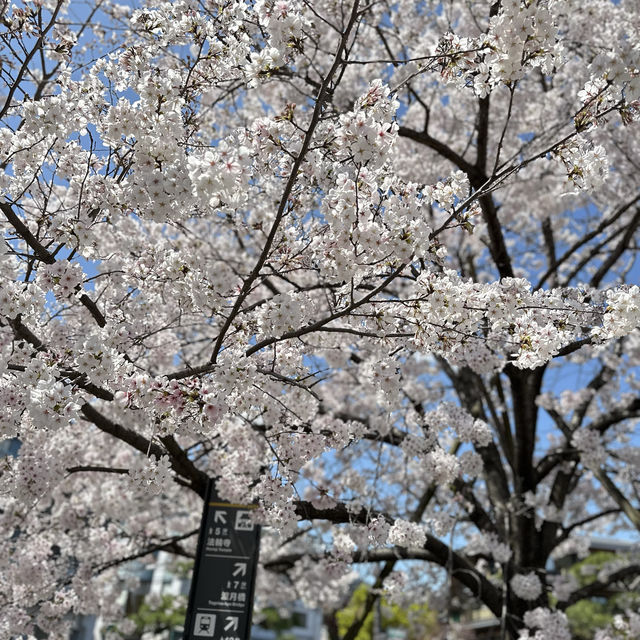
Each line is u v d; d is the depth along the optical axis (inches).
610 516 436.5
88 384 120.5
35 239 118.7
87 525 259.1
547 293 120.7
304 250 128.5
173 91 107.7
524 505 288.8
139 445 174.4
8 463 160.2
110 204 120.5
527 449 297.1
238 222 177.9
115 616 301.1
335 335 159.0
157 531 305.9
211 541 192.2
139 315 148.6
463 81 111.4
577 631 704.4
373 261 108.0
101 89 125.1
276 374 121.3
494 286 113.7
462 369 316.8
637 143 268.1
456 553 263.7
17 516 214.7
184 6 117.2
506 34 102.5
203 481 200.7
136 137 107.0
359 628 288.2
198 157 102.4
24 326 125.2
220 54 118.1
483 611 898.7
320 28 255.4
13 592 219.9
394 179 112.4
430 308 105.3
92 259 122.0
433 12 284.5
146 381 107.5
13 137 120.0
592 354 308.2
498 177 115.2
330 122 125.4
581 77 260.7
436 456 198.5
